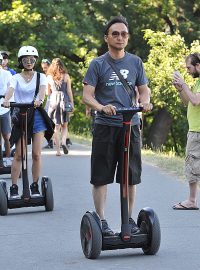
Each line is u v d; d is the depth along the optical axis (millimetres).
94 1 55312
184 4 54250
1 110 21484
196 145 16531
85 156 27594
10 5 52844
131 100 12133
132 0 54688
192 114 16562
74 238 13711
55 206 17188
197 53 16594
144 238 12070
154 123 58125
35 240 13586
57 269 11492
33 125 16531
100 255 12320
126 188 11906
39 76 16703
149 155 27297
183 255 12266
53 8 52031
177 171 22406
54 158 26797
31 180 21438
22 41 51375
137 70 12203
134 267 11508
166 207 16859
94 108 11727
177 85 16453
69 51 53031
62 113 27375
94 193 12359
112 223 14992
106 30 12070
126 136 11758
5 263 11953
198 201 17547
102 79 12070
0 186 16281
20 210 16844
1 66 22547
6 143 22219
